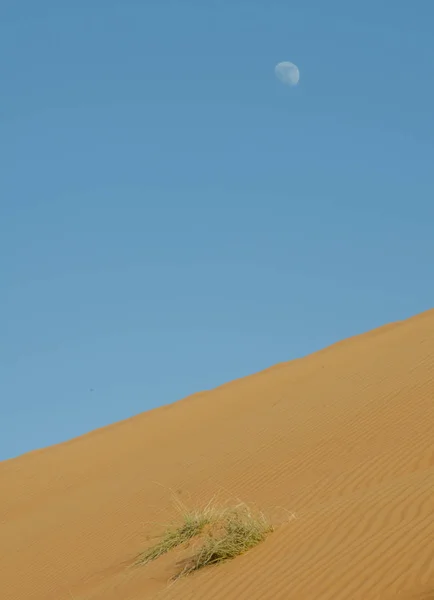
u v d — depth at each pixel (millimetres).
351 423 19234
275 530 10953
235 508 12039
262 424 23438
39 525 21781
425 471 11766
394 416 18391
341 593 7785
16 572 17422
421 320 32188
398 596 7191
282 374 31594
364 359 27453
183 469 21641
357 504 10586
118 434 32625
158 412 35000
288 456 18516
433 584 7105
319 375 28031
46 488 28078
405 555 8070
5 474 32312
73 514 21375
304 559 9227
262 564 9688
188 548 12031
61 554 17547
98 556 16078
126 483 22969
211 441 24125
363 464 15289
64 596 13312
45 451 35656
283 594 8344
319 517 10711
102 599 11297
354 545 9000
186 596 9555
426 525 8680
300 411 23016
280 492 15586
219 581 9625
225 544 10680
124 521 18391
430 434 15820
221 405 30266
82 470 28875
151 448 27797
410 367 22750
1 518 25812
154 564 12070
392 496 10344
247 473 18453
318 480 15359
